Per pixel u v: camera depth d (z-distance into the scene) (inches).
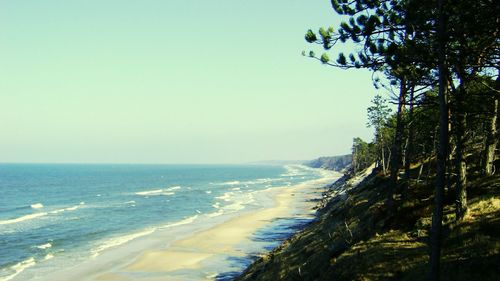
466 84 589.0
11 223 2945.4
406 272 706.2
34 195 5241.1
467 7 479.8
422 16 507.8
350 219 1348.4
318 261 1031.6
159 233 2551.7
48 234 2527.1
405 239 863.7
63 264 1847.9
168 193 5477.4
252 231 2536.9
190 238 2372.0
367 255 848.9
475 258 645.9
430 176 1475.1
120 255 2001.7
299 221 2837.1
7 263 1862.7
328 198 3479.3
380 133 2650.1
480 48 512.1
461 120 589.9
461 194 804.6
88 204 4183.1
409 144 1087.0
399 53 530.6
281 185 7062.0
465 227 759.7
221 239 2324.1
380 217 1063.6
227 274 1663.4
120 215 3358.8
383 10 547.8
